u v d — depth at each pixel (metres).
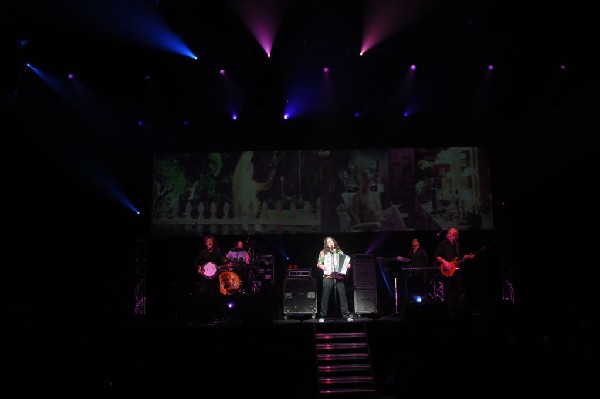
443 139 13.12
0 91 10.05
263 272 11.94
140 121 13.15
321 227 12.79
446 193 12.80
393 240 13.36
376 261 12.41
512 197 12.55
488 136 12.97
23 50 10.88
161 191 12.93
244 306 10.21
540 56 11.44
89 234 12.85
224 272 11.37
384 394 9.73
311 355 10.23
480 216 12.70
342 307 11.44
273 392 9.28
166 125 13.24
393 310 12.27
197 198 12.92
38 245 12.48
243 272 11.66
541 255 12.23
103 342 9.38
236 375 9.41
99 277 12.74
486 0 10.41
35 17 10.19
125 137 13.09
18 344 8.29
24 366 8.12
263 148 13.30
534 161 12.34
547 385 7.36
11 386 7.92
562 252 12.02
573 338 7.64
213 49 11.41
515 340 7.93
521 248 12.39
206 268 11.25
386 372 10.17
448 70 12.10
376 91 12.50
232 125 13.27
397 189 12.84
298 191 12.91
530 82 12.07
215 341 10.09
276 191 12.92
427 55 11.69
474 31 11.12
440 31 11.09
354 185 12.89
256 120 13.12
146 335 10.05
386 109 12.68
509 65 11.83
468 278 12.95
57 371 8.37
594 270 11.57
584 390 7.14
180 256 13.27
